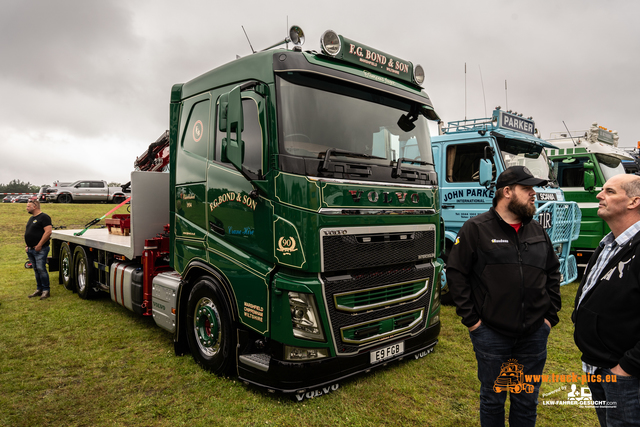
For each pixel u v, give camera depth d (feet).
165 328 15.38
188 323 14.17
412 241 12.71
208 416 10.76
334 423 10.36
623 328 6.42
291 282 10.58
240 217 11.96
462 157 21.90
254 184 11.25
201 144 13.84
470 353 14.84
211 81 13.61
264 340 11.48
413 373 13.14
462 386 12.34
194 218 13.99
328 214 10.52
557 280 8.52
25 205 78.59
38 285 23.97
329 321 10.62
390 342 12.20
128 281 18.13
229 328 12.40
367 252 11.37
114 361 14.33
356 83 12.25
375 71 13.11
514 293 8.04
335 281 10.75
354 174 11.25
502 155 20.77
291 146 10.82
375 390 12.02
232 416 10.71
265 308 11.12
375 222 11.59
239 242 12.00
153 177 17.83
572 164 28.17
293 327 10.66
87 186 92.38
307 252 10.36
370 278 11.60
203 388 12.18
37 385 12.51
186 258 14.33
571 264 22.80
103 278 21.39
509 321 8.04
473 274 8.54
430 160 14.25
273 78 11.07
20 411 11.08
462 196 21.70
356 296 11.30
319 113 11.52
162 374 13.21
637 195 6.56
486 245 8.28
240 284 11.89
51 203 86.48
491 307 8.13
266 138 10.99
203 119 13.87
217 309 13.01
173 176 15.24
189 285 14.56
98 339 16.52
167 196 18.25
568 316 19.02
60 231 27.58
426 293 13.32
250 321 11.55
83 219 58.70
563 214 21.07
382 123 12.87
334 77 11.82
